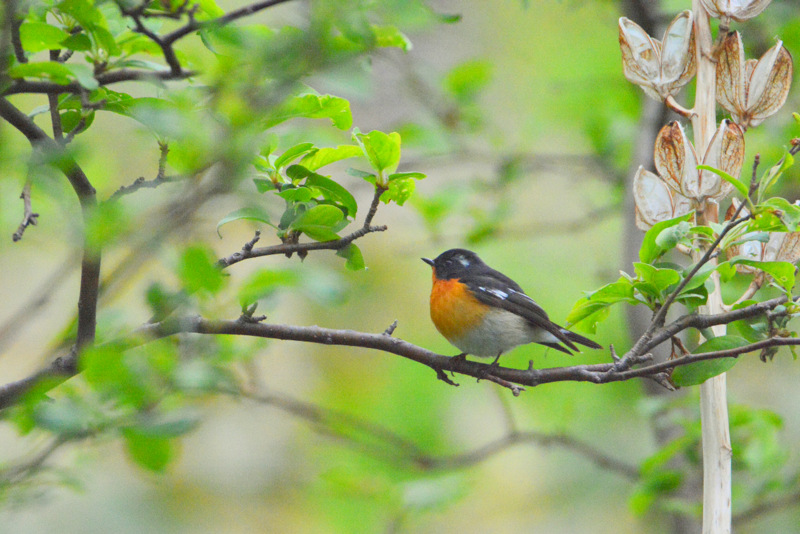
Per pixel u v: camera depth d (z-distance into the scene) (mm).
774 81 6812
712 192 6770
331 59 4195
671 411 11805
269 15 6539
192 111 5109
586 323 7375
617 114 16078
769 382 17344
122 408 4652
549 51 19016
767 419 10391
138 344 5043
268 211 6195
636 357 6504
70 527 14867
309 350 19000
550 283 17812
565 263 18328
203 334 6344
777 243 6867
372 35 4910
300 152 6523
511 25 19594
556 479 18672
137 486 16109
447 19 6172
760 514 10477
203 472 17609
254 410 16859
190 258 4031
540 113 16844
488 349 10211
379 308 19297
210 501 17219
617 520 18062
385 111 17156
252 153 4172
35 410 4391
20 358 10102
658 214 7121
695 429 10031
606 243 19109
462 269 10719
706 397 6789
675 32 7031
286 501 17672
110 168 7387
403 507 11258
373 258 19953
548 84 16797
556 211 20078
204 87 5527
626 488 17969
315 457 17953
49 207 7301
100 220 4016
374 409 16891
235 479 17734
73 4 4965
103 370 4160
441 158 15203
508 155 15438
